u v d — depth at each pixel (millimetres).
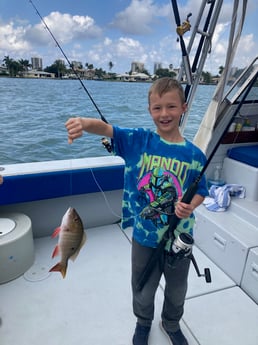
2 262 1565
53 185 1871
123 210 1120
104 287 1625
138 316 1222
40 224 2066
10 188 1757
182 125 1948
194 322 1406
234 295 1604
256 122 2295
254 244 1618
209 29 1688
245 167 2049
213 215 1934
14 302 1484
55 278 1673
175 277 1095
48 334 1307
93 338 1295
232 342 1301
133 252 1111
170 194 973
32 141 3881
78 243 969
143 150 984
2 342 1254
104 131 958
